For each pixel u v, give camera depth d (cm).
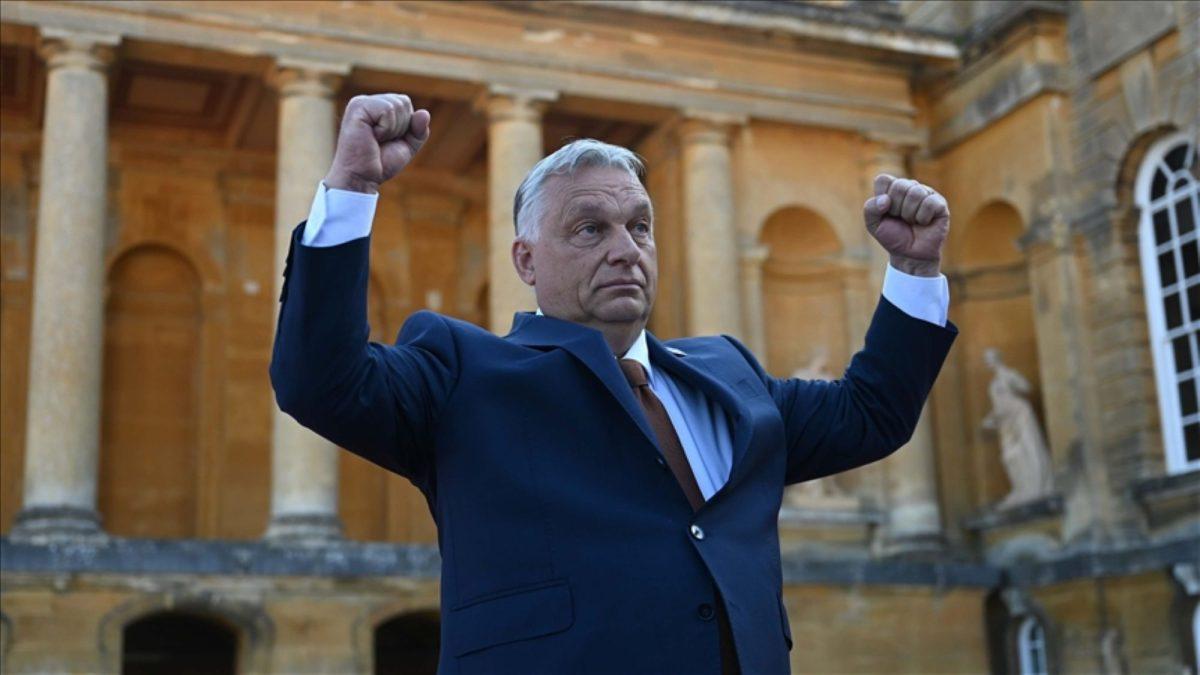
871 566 2977
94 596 2450
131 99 3238
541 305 397
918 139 3356
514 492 346
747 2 3138
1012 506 3128
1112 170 2997
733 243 3139
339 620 2612
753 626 341
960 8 3400
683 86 3148
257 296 3441
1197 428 2858
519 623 332
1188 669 2681
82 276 2636
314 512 2725
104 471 3278
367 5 2919
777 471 390
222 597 2542
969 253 3375
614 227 388
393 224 3594
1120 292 2975
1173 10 2841
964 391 3353
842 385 428
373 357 347
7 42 2769
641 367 392
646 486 352
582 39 3080
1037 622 3023
